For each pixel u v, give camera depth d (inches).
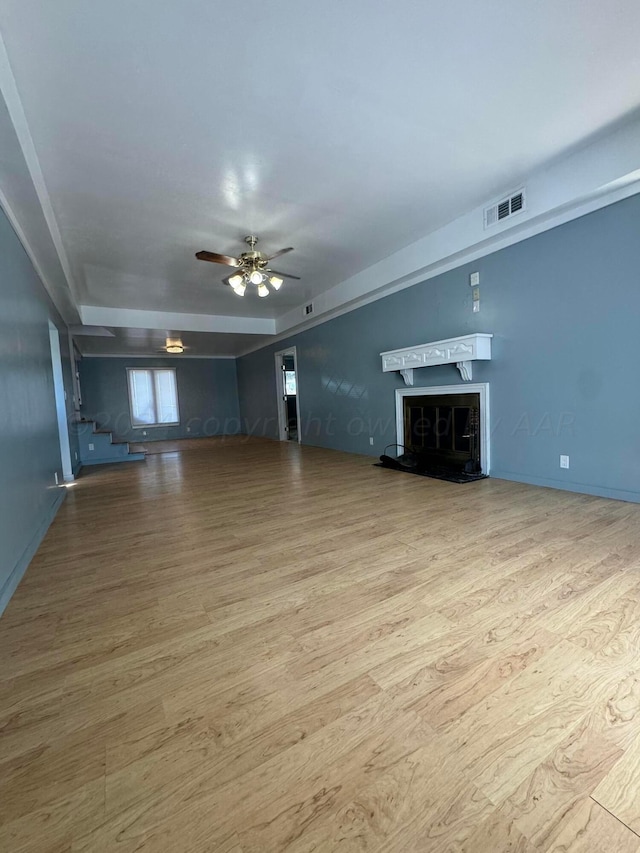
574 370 134.1
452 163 120.8
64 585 84.2
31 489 108.7
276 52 77.9
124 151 105.1
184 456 284.8
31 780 40.0
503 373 157.0
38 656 60.4
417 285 193.0
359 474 188.7
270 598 75.5
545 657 56.1
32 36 70.5
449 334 178.4
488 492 143.5
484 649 58.4
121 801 37.6
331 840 33.8
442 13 71.8
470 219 153.6
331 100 91.7
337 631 64.1
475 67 84.5
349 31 74.3
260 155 111.0
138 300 250.8
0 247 95.8
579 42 79.4
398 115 98.2
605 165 112.7
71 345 285.7
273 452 284.7
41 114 89.1
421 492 148.9
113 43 73.3
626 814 35.2
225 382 457.4
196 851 33.1
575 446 136.6
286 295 257.8
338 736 44.3
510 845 33.1
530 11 72.4
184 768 40.9
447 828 34.5
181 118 94.4
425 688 51.1
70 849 33.6
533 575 80.0
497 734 43.9
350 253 190.2
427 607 70.1
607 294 123.7
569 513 116.5
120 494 170.2
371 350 229.6
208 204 136.3
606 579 77.3
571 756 41.0
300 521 121.6
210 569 89.7
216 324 305.3
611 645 58.2
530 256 143.6
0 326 89.8
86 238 155.7
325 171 120.8
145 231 153.6
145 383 415.8
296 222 154.0
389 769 40.1
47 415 148.3
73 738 45.1
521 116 101.2
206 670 56.1
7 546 81.8
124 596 78.5
